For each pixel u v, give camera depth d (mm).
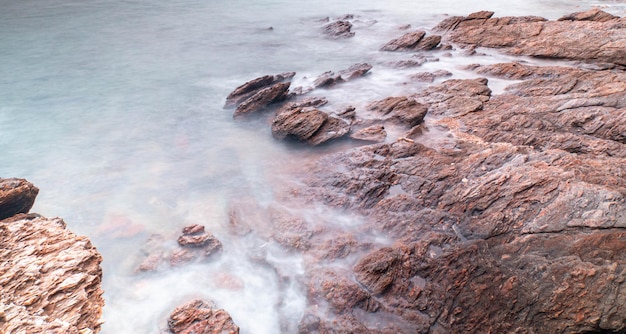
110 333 8188
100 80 21062
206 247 9914
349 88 18844
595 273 7801
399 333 7945
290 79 20234
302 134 14000
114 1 39250
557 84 16219
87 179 12914
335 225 10508
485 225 9578
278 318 8508
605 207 8961
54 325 5957
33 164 13680
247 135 15484
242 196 12031
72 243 7719
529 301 7934
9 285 6457
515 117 13922
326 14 34438
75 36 28328
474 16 26438
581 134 12922
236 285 9219
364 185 11398
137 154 14414
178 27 30781
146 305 8742
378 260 9102
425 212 10328
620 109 12984
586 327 7441
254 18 33281
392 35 27688
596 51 20109
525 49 22000
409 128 14359
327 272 9141
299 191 11844
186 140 15297
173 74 21938
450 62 21672
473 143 12750
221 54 25016
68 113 17406
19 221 8117
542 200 9578
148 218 11164
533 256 8609
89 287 6984
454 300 8336
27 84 20359
